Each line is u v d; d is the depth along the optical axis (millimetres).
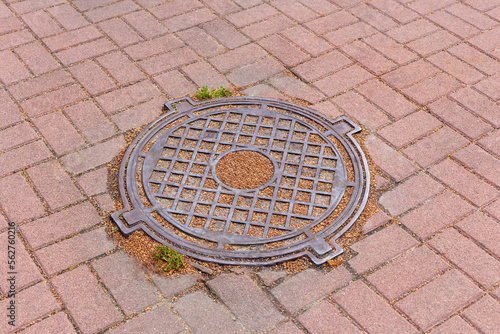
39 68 5410
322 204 4043
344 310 3352
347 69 5496
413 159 4484
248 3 6531
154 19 6188
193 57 5613
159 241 3740
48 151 4484
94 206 4023
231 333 3209
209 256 3656
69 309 3324
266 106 4980
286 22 6199
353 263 3645
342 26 6145
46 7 6359
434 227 3896
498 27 6141
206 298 3416
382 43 5867
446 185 4246
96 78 5293
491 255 3699
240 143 4570
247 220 3904
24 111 4895
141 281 3502
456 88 5250
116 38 5855
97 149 4520
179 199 4039
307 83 5320
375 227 3895
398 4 6547
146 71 5402
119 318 3281
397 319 3299
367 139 4684
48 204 4020
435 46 5824
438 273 3574
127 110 4926
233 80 5332
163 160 4395
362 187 4191
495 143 4633
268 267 3621
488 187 4219
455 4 6543
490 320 3287
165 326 3238
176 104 4984
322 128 4762
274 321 3283
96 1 6504
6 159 4398
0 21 6078
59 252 3670
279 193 4129
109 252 3688
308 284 3510
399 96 5156
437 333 3227
